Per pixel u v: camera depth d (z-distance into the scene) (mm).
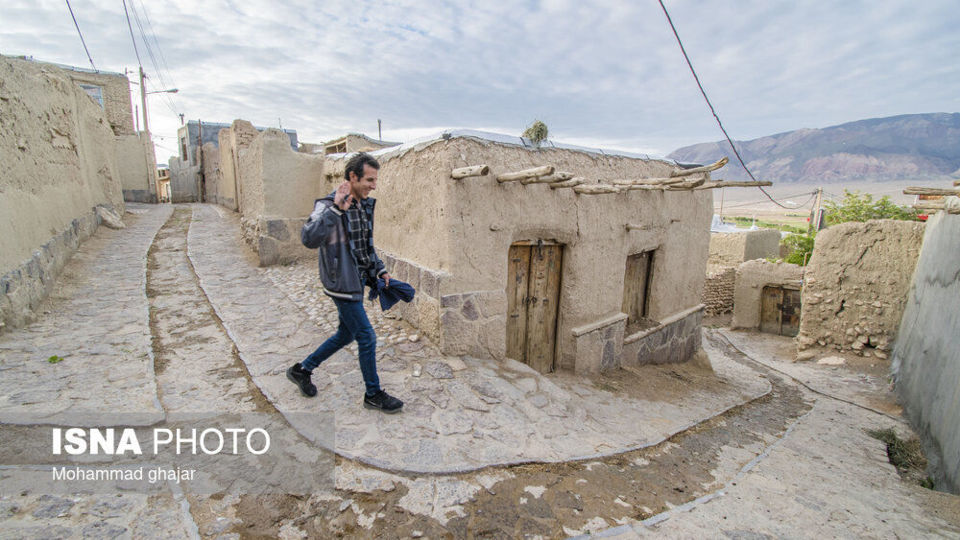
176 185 24047
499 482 2797
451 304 4465
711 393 6516
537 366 5758
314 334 4773
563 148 5438
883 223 8906
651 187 5770
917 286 7777
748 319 15109
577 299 5828
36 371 3527
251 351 4238
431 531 2307
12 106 5164
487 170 3812
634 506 2803
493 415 3602
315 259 8219
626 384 6062
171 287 6305
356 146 12773
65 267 6473
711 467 3701
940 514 3359
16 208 4871
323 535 2197
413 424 3266
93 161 9984
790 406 6680
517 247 5320
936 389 5375
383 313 5578
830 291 9594
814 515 3018
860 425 5984
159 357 4051
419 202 4953
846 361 9242
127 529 2061
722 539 2539
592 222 5824
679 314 8078
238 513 2262
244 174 9695
